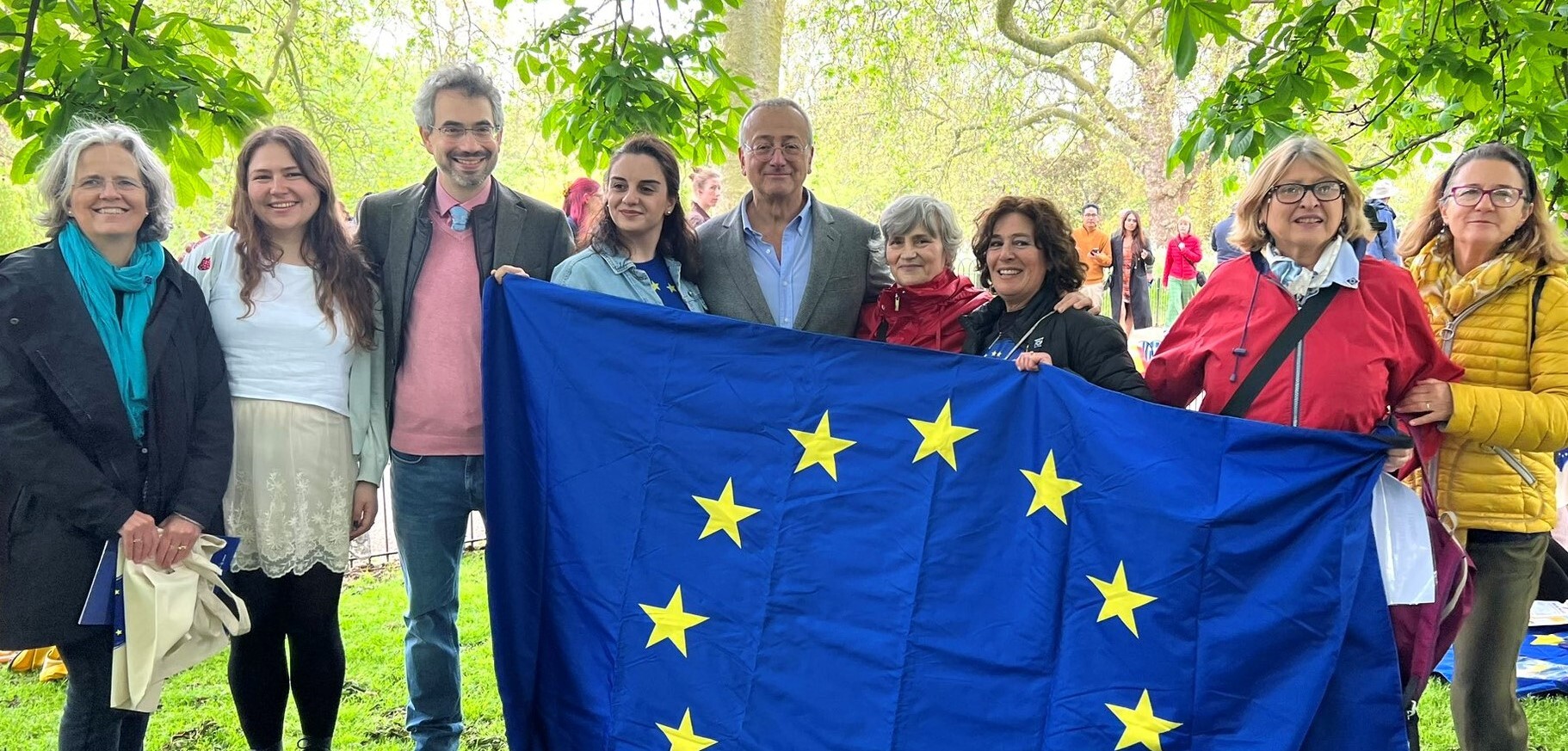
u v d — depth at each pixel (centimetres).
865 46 1197
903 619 320
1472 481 323
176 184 437
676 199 366
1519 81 473
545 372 348
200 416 308
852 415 334
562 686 343
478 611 586
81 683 297
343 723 438
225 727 435
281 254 331
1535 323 315
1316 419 296
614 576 340
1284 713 288
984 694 311
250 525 325
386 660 512
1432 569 296
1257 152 459
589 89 568
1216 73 1911
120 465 292
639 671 335
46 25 423
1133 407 307
